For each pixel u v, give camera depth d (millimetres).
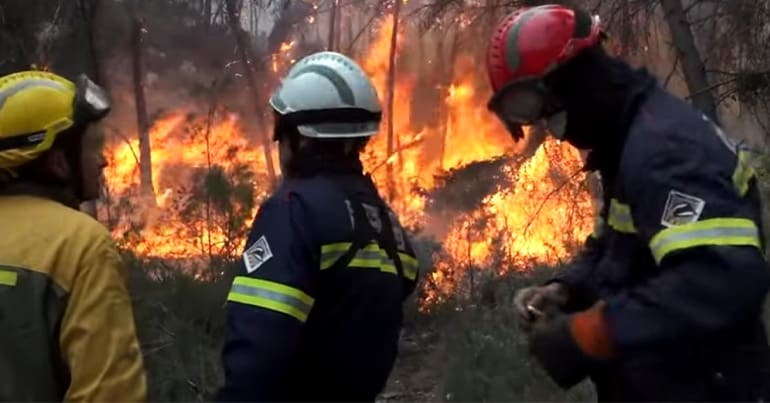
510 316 6586
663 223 2121
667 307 2070
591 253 2676
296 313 2453
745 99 8695
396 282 2676
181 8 16516
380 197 2783
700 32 9305
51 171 2629
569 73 2361
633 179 2189
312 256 2492
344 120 2615
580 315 2209
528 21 2389
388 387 6242
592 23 2373
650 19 9008
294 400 2572
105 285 2510
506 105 2428
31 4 8859
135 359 2520
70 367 2455
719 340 2154
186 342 5656
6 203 2582
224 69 16875
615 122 2350
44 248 2508
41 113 2576
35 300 2465
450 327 6742
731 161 2191
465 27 11258
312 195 2543
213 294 6312
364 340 2572
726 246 2055
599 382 2350
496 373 5660
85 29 9938
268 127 16219
